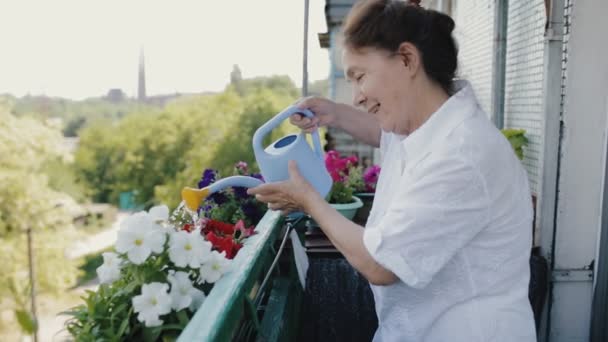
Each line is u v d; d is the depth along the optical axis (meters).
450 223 1.04
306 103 1.65
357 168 2.77
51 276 19.28
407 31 1.09
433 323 1.17
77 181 28.16
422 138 1.11
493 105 2.61
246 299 1.05
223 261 1.04
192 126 29.42
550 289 1.95
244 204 1.89
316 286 1.91
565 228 1.92
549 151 1.91
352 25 1.12
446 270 1.13
